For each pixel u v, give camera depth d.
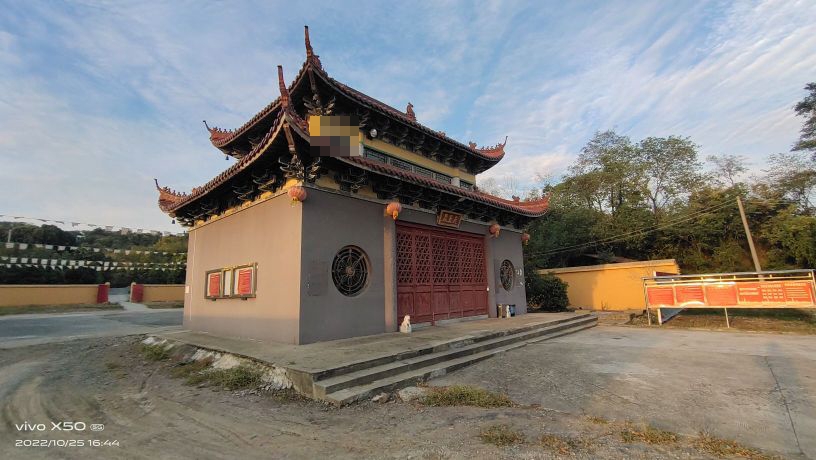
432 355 7.53
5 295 28.66
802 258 19.05
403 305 10.84
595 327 13.91
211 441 4.35
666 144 27.58
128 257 39.38
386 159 12.66
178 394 6.24
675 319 14.39
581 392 5.74
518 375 6.82
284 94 7.46
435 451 3.87
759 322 12.66
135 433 4.67
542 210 16.67
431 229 12.24
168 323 19.58
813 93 22.80
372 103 11.38
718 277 12.84
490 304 14.05
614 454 3.70
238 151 13.73
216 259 11.92
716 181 25.88
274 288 9.04
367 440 4.21
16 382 7.49
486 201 13.04
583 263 28.58
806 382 5.95
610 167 27.14
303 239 8.48
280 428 4.65
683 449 3.80
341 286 9.27
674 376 6.49
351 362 6.30
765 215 21.72
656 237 24.81
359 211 9.90
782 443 3.89
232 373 6.74
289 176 8.77
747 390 5.64
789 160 23.17
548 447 3.88
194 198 11.45
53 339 13.58
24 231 38.03
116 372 8.17
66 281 37.34
